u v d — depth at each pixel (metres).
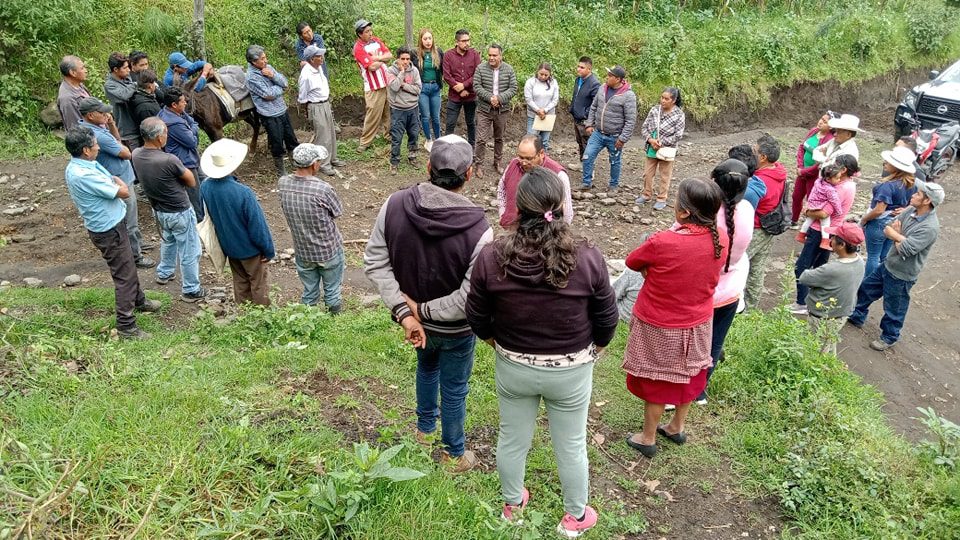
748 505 4.28
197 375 4.77
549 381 3.16
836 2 18.52
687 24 15.73
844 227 6.66
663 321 4.13
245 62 11.42
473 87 10.20
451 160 3.28
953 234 10.92
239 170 10.07
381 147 11.26
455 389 3.80
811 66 16.52
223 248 6.07
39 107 10.33
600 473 4.41
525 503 3.83
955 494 4.38
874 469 4.51
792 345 5.78
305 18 11.80
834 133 8.69
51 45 10.36
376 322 6.03
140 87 7.99
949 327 8.52
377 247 3.50
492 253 3.04
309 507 3.33
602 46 14.24
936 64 18.75
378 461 3.40
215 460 3.63
